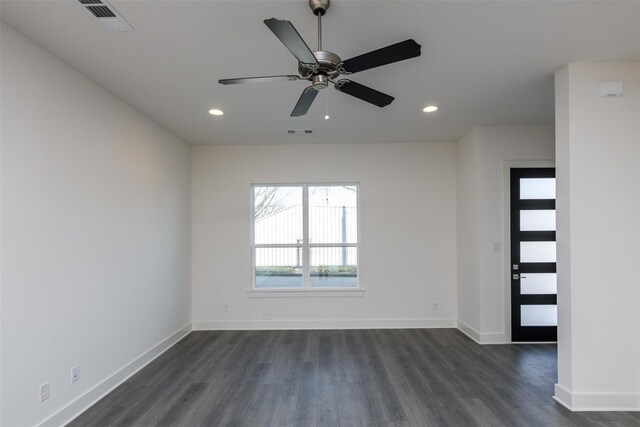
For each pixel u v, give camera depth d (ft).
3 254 6.44
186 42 7.09
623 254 8.36
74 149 8.26
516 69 8.55
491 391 9.42
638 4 5.97
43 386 7.28
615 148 8.39
